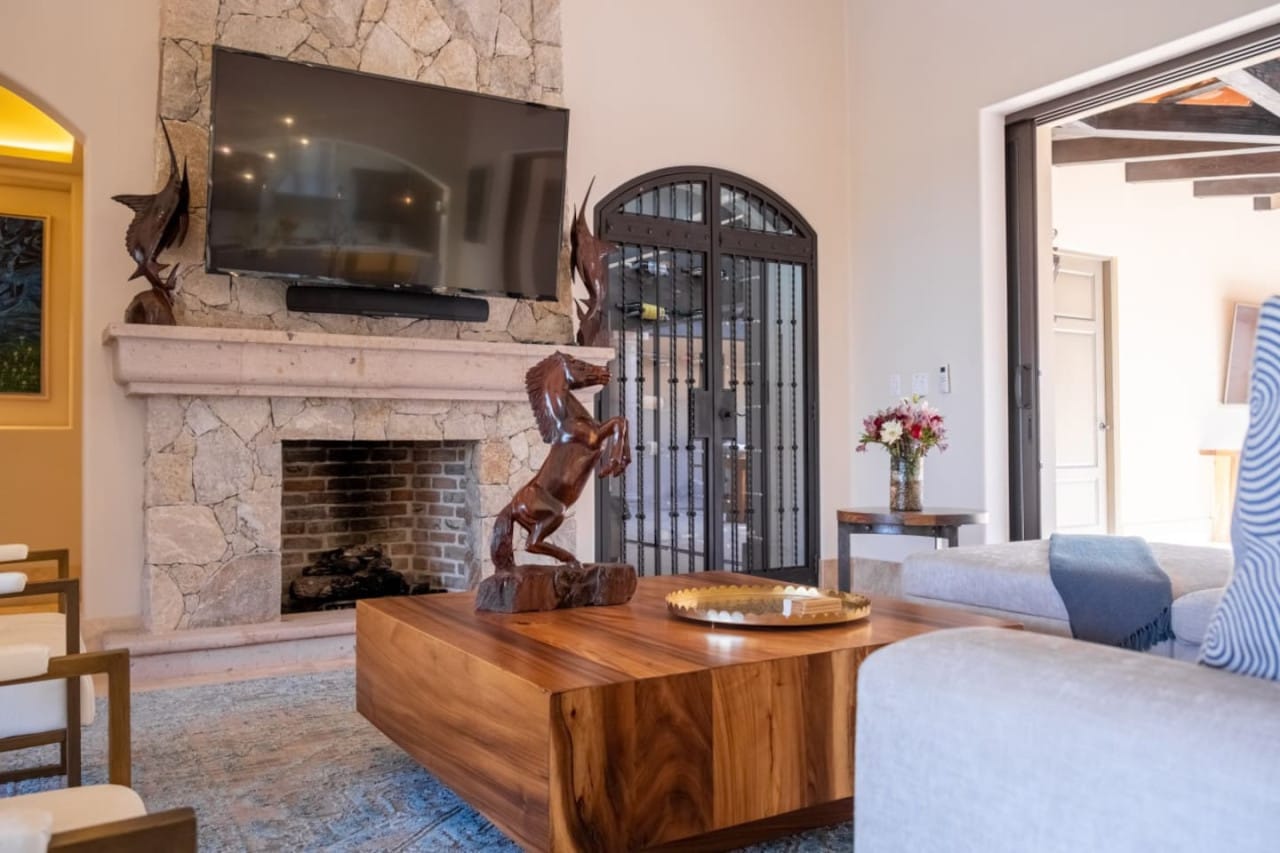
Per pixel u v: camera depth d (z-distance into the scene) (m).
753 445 5.36
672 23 5.08
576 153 4.78
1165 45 3.96
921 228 5.12
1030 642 1.11
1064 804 0.92
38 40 3.67
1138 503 7.44
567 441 2.42
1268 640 0.93
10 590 1.91
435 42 4.36
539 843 1.51
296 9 4.05
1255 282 8.34
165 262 3.80
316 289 3.99
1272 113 5.11
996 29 4.70
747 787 1.67
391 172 4.10
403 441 4.91
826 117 5.57
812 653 1.77
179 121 3.83
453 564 4.61
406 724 2.12
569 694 1.50
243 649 3.67
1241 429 8.14
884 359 5.35
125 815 1.12
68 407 6.12
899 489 3.96
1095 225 7.17
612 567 2.43
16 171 5.93
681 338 5.13
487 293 4.37
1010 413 4.81
